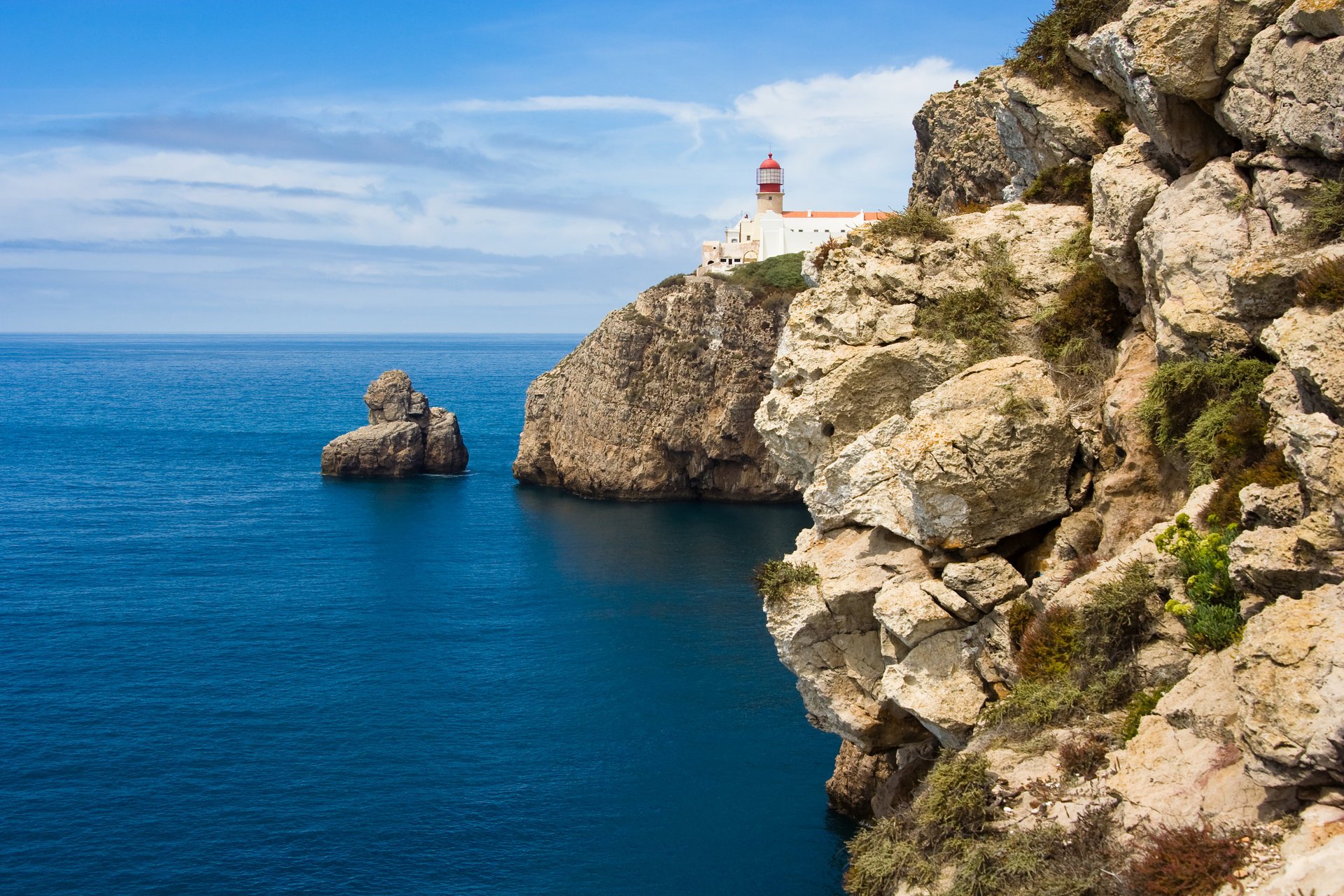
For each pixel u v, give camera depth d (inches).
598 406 4505.4
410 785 1660.9
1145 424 902.4
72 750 1782.7
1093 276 1074.7
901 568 1045.8
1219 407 828.6
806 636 1126.4
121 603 2701.8
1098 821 665.0
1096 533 962.7
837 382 1131.9
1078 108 1216.2
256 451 5954.7
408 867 1423.5
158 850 1462.8
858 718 1116.5
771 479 4375.0
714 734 1862.7
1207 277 864.9
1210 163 907.4
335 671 2196.1
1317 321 705.0
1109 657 824.9
